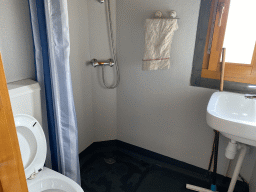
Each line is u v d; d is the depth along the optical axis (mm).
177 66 1635
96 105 2018
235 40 1430
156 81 1767
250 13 1336
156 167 1909
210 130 1656
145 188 1657
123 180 1733
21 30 1227
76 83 1729
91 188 1641
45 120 1382
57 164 1471
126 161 1981
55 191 1205
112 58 1879
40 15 1098
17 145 558
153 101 1848
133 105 1969
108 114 2086
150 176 1790
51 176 1220
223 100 1414
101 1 1646
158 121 1890
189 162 1859
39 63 1248
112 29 1788
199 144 1750
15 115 1084
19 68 1263
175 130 1829
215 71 1513
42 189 1195
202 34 1477
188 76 1616
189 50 1552
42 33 1135
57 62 1169
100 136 2160
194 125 1719
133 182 1715
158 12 1513
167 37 1473
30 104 1201
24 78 1305
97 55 1841
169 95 1750
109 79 1944
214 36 1440
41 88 1302
